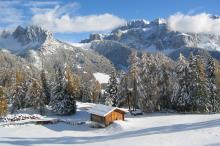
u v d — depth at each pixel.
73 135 67.44
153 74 86.75
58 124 81.38
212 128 54.34
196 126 59.59
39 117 91.69
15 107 103.75
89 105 112.75
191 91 84.56
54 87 96.69
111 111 75.06
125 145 49.16
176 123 67.50
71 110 95.00
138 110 88.31
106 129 71.69
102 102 132.12
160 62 89.00
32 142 59.84
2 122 86.75
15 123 82.69
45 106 102.88
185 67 86.06
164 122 70.75
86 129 74.56
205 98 83.81
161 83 87.75
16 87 104.75
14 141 61.47
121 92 88.00
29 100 100.31
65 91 95.56
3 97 92.62
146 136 54.56
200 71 84.81
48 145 56.19
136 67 85.81
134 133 60.62
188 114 81.81
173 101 87.31
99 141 56.19
